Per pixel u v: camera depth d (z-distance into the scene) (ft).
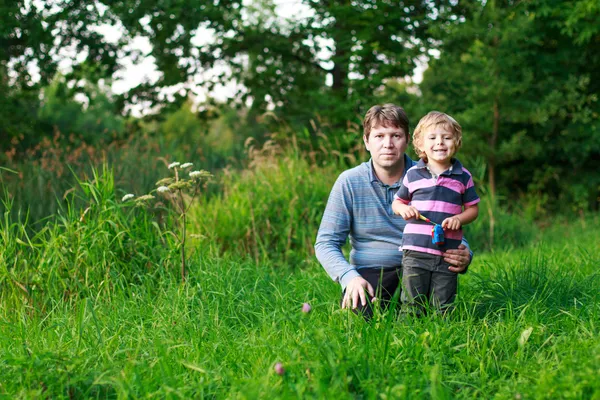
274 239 23.71
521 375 8.72
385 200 12.59
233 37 46.32
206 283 14.92
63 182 27.73
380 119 12.35
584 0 38.09
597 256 17.89
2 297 14.71
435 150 11.56
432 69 42.32
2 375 9.08
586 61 43.88
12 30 41.65
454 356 9.59
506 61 38.29
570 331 10.52
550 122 42.22
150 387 8.75
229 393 8.34
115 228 16.17
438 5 45.27
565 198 43.68
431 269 11.57
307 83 48.98
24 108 48.44
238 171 31.48
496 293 13.11
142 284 15.40
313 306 12.26
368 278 12.41
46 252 15.44
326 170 28.07
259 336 11.25
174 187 15.81
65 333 11.62
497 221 30.09
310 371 8.60
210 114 53.11
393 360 9.11
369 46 40.98
